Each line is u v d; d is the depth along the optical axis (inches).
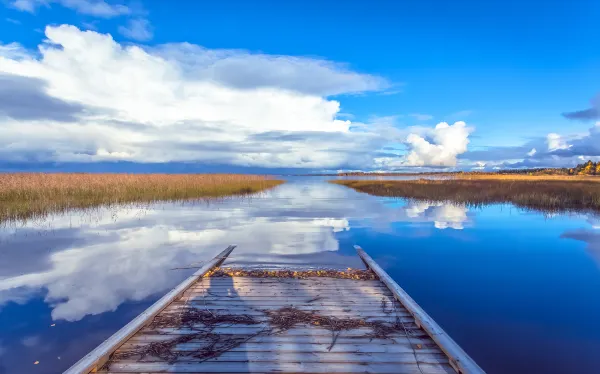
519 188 1004.6
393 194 1057.5
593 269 295.7
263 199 933.8
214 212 636.7
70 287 246.4
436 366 138.9
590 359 158.2
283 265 306.2
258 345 153.6
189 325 172.4
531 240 407.8
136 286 249.8
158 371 133.3
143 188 864.3
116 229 454.9
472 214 628.1
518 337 179.3
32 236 404.2
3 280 259.0
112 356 142.4
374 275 265.7
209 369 134.7
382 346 153.9
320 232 460.1
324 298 214.5
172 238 411.5
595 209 670.5
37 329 183.6
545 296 234.7
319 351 149.1
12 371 147.2
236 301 207.8
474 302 224.7
